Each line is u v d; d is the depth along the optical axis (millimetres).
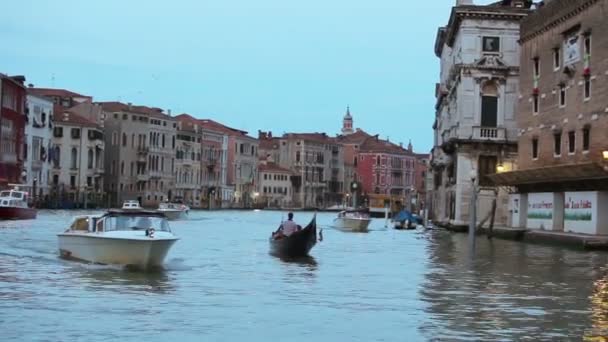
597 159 37125
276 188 148875
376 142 166625
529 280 21031
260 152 157000
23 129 82312
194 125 125938
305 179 152375
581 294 18109
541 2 51375
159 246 22562
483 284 20016
